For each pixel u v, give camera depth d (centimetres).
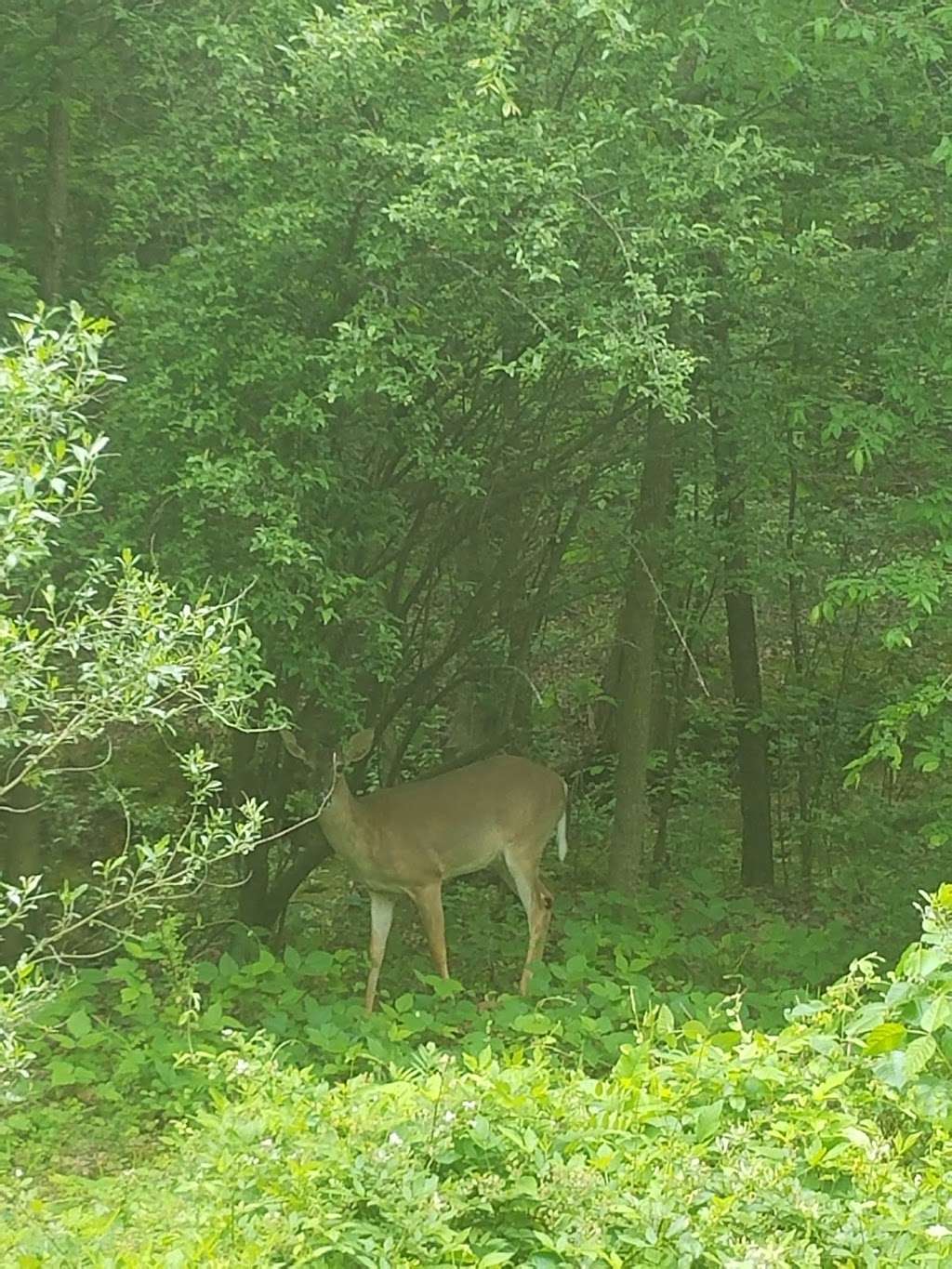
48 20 905
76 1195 539
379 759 1094
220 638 437
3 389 379
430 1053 531
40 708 419
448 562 952
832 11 767
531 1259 402
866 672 1232
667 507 978
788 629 1356
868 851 1111
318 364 707
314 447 730
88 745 1077
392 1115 471
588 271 730
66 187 905
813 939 900
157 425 698
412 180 699
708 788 1262
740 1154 439
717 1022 739
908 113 826
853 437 880
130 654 413
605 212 710
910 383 753
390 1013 767
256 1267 389
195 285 703
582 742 1350
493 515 925
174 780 1107
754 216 770
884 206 848
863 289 809
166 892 511
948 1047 489
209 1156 477
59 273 894
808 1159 435
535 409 845
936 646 1196
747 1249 387
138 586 427
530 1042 736
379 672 812
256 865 955
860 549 992
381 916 904
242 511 668
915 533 894
